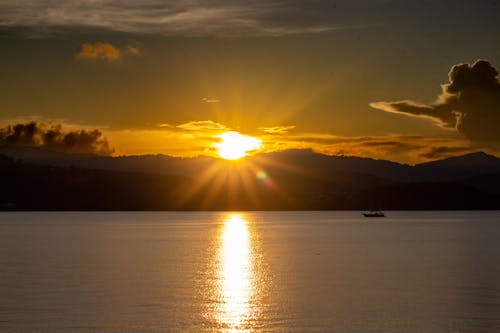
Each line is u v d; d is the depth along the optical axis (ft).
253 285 245.45
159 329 168.86
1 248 447.42
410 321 175.52
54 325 171.22
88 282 251.80
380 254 391.86
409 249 434.71
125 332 165.07
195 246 479.00
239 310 192.95
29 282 250.98
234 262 342.85
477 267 306.96
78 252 411.75
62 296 215.92
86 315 183.93
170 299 211.61
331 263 333.01
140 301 207.21
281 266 320.09
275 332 165.37
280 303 203.82
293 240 558.97
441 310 189.47
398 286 239.30
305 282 253.44
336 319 179.22
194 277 271.08
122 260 352.49
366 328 168.45
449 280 256.32
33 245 481.87
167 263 335.47
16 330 165.68
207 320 179.52
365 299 209.46
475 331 164.55
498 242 509.35
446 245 476.54
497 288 232.12
